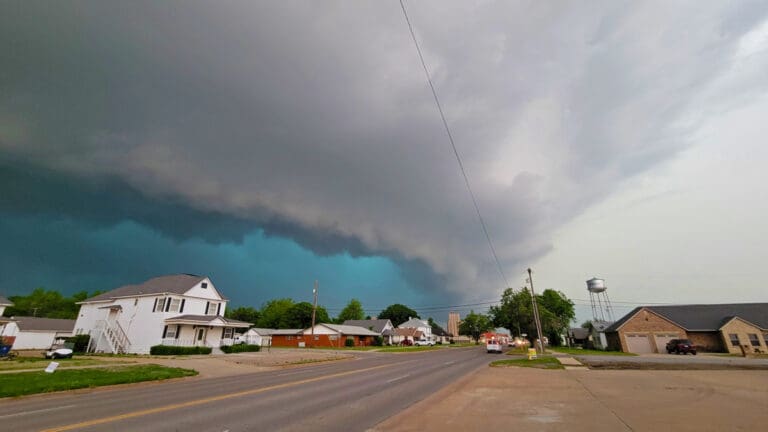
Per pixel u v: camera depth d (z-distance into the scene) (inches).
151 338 1434.5
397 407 388.2
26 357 1109.7
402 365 994.1
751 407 363.6
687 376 666.2
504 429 282.4
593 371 776.9
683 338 1694.1
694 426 284.8
